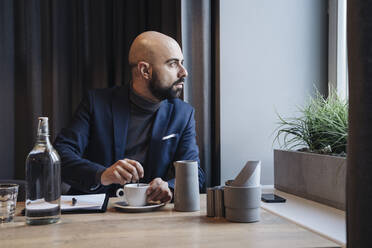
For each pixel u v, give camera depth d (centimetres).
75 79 218
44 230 90
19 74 215
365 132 88
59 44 212
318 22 212
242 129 203
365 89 89
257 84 205
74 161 147
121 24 218
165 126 176
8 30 212
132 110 178
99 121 173
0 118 212
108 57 220
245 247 77
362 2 90
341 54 202
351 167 90
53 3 211
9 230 90
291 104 208
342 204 122
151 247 77
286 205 130
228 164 202
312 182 139
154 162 172
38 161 96
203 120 201
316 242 81
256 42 205
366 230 87
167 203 126
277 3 207
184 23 200
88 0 218
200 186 165
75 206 113
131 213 109
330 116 147
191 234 87
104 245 78
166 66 165
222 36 202
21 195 157
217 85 204
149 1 221
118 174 121
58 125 212
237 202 97
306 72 210
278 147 206
